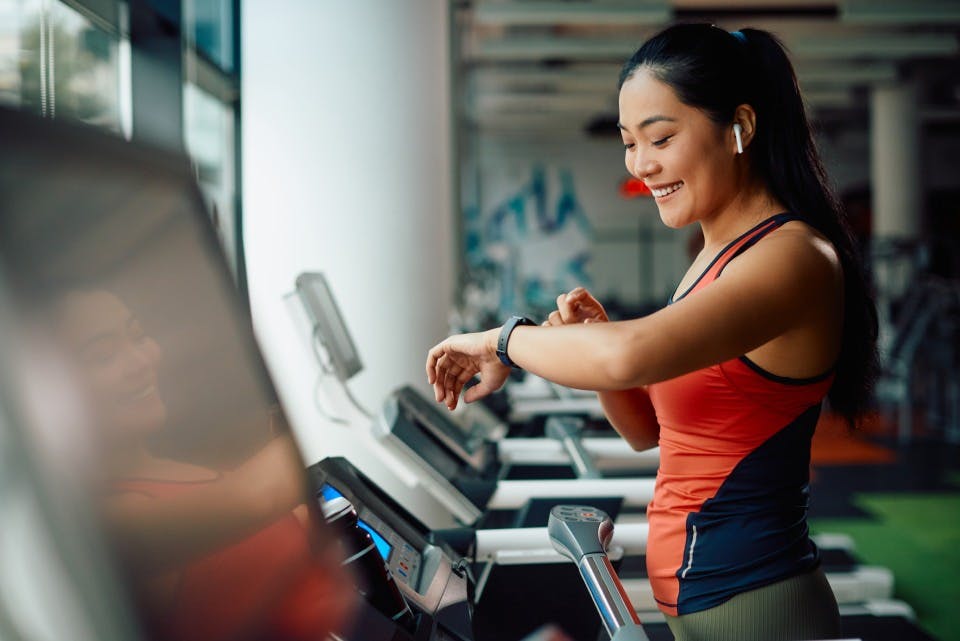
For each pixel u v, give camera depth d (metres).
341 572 0.62
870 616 2.54
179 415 0.45
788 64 1.11
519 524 1.95
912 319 7.72
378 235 2.91
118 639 0.36
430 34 2.99
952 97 13.71
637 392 1.33
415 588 1.14
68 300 0.38
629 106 1.08
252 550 0.50
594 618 1.65
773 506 1.04
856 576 2.84
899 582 3.54
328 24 2.86
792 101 1.10
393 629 0.76
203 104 2.84
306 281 1.91
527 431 3.52
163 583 0.40
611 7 8.02
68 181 0.39
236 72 2.85
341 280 2.91
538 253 17.62
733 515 1.05
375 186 2.90
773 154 1.09
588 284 17.66
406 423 1.97
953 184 16.34
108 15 2.16
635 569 2.66
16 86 1.96
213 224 0.55
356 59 2.88
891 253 8.09
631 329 0.89
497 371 1.10
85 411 0.37
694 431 1.06
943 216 16.36
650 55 1.07
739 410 1.02
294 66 2.86
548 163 17.55
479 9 8.07
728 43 1.07
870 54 9.80
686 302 0.92
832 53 9.58
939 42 9.47
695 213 1.09
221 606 0.45
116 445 0.39
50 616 0.34
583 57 10.73
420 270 2.97
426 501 2.79
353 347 2.22
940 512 4.70
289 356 2.76
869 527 4.41
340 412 1.99
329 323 2.01
